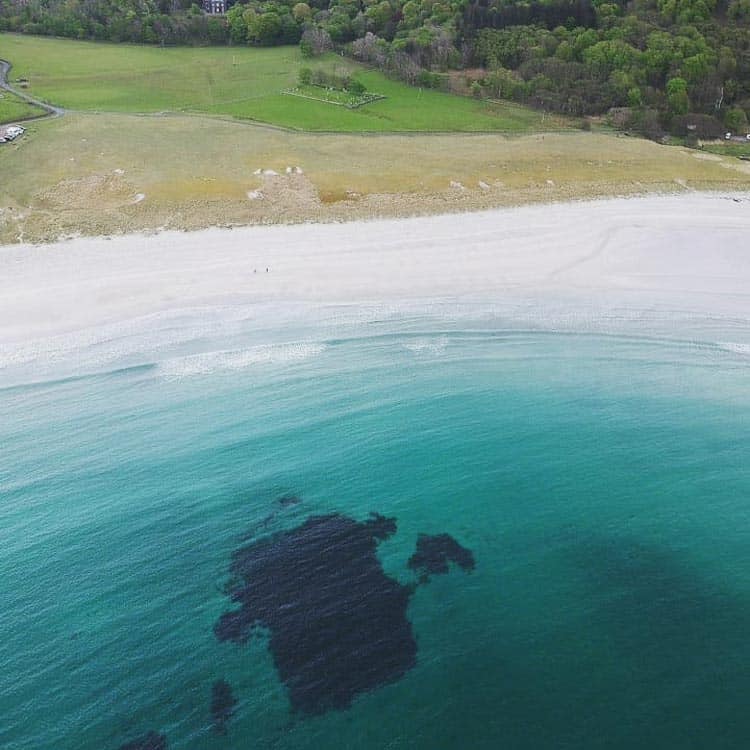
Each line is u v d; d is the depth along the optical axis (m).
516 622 30.31
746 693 27.20
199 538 34.97
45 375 45.41
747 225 67.50
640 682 27.64
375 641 29.41
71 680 28.19
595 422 43.03
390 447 41.03
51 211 66.06
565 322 52.59
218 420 42.75
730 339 50.88
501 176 76.56
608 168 79.50
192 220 65.38
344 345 49.62
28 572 33.12
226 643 29.50
